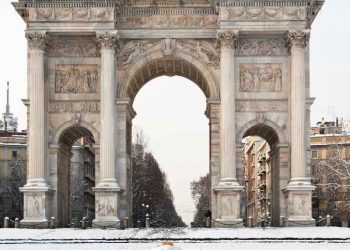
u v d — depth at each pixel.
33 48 93.69
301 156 92.50
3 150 180.25
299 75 93.12
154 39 96.12
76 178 182.00
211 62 95.94
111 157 93.00
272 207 101.50
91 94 95.56
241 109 95.06
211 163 95.31
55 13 93.88
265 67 95.62
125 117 95.44
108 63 93.56
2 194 168.62
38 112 93.31
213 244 69.62
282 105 95.12
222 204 91.75
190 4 96.12
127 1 95.88
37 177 92.88
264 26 93.44
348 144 154.75
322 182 163.38
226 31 93.12
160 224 192.25
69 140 101.69
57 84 95.88
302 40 93.44
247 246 67.62
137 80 100.94
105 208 92.00
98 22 93.69
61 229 86.56
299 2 93.50
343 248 65.69
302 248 65.69
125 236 77.12
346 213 144.50
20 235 79.06
